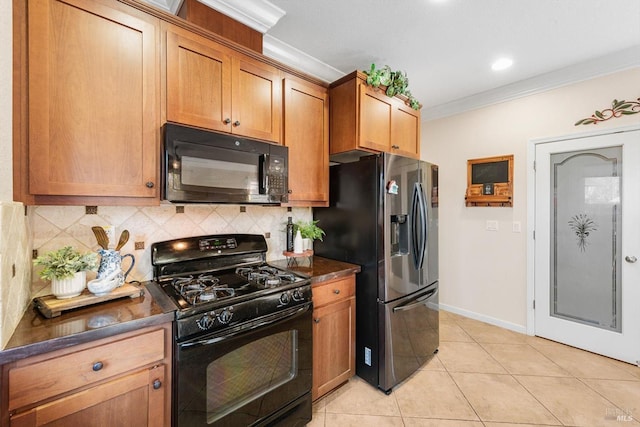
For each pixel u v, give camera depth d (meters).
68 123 1.15
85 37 1.18
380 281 1.95
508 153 2.91
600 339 2.43
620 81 2.29
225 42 1.59
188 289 1.45
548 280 2.70
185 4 1.60
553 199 2.66
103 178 1.23
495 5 1.71
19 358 0.85
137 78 1.31
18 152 1.05
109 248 1.51
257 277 1.69
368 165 2.01
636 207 2.25
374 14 1.80
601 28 1.93
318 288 1.78
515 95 2.84
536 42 2.10
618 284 2.34
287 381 1.54
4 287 0.86
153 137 1.36
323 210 2.35
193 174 1.42
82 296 1.21
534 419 1.70
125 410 1.05
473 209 3.19
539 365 2.29
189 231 1.82
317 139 2.12
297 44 2.14
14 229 0.98
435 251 2.48
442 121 3.43
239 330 1.32
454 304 3.37
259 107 1.76
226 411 1.30
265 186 1.70
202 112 1.51
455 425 1.66
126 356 1.05
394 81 2.24
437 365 2.30
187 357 1.16
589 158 2.46
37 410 0.88
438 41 2.10
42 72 1.09
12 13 1.02
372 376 2.00
